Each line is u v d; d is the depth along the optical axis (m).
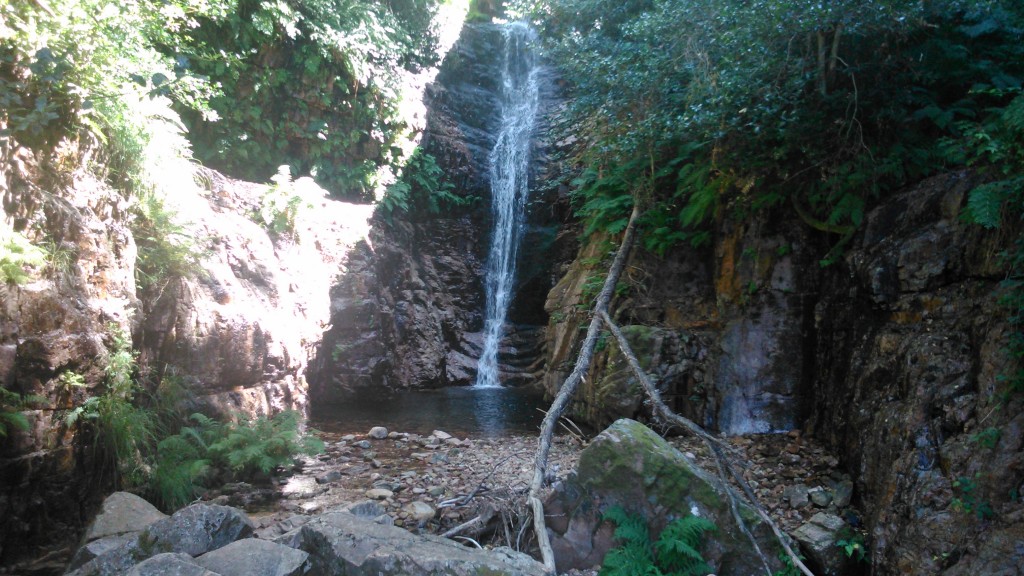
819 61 7.02
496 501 5.64
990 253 5.23
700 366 8.21
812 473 6.51
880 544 4.88
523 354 14.16
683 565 4.86
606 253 10.14
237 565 3.71
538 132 16.95
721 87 7.38
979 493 4.29
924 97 7.01
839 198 7.18
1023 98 4.90
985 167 5.46
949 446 4.68
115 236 5.90
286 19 11.44
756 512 5.16
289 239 10.06
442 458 7.43
